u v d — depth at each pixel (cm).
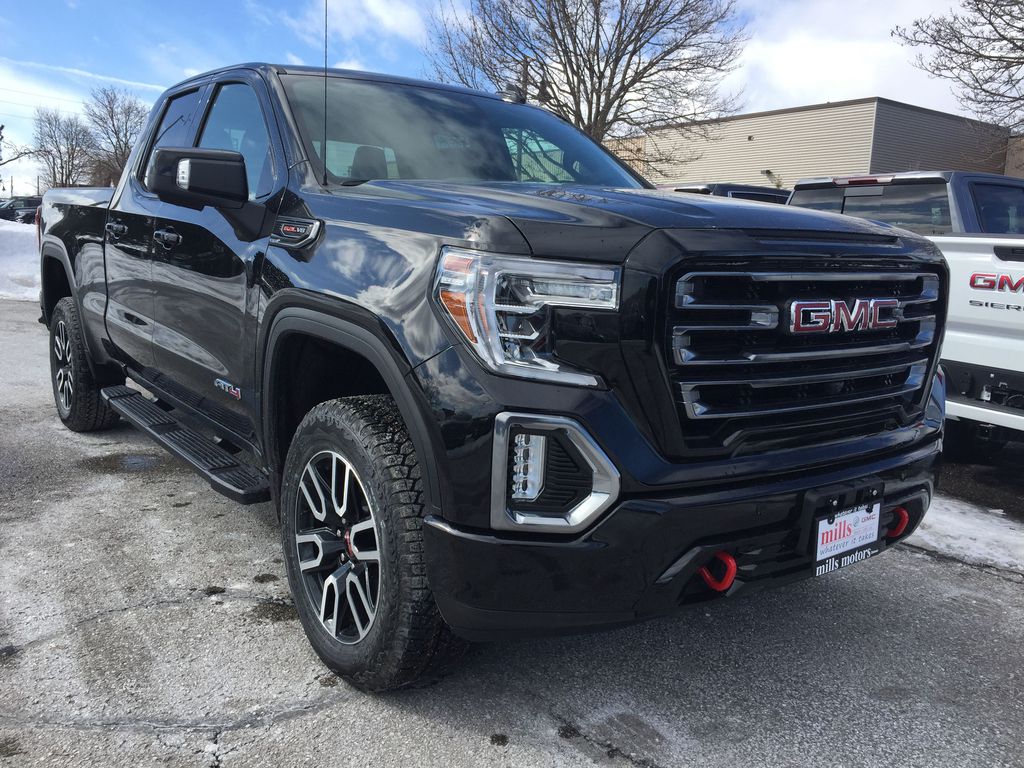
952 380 452
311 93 310
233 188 275
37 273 1445
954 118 3078
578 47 2217
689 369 196
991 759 219
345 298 223
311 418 245
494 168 312
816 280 212
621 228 198
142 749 210
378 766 207
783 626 293
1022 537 390
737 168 3353
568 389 189
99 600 291
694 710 237
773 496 207
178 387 361
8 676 240
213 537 353
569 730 225
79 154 6719
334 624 242
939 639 287
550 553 192
